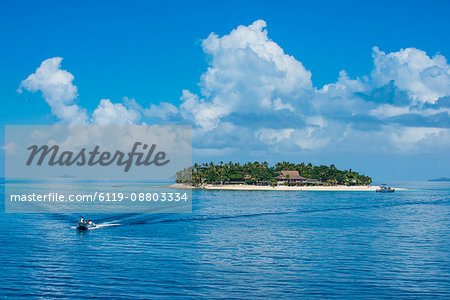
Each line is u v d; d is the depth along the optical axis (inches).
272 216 3986.2
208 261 1978.3
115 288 1557.6
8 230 2925.7
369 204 5802.2
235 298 1462.8
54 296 1475.1
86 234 2758.4
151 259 2011.6
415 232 2928.2
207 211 4461.1
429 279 1684.3
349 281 1657.2
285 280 1669.5
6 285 1590.8
